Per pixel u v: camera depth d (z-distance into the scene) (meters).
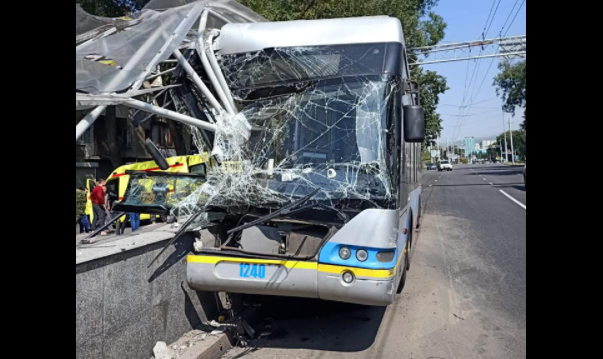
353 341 4.86
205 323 4.92
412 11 17.95
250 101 4.93
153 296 4.07
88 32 4.98
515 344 4.70
